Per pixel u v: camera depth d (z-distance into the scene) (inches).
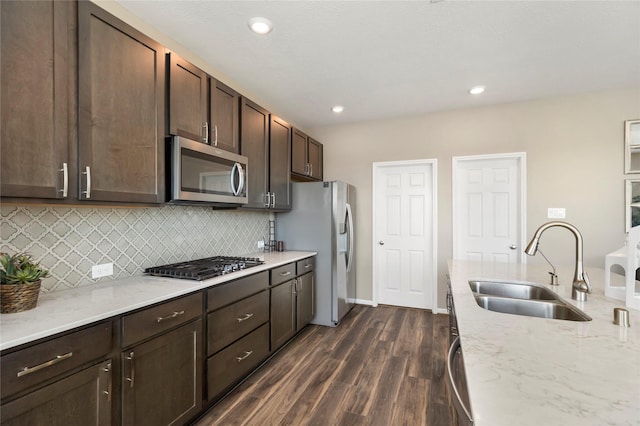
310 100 131.9
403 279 155.5
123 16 72.5
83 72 53.5
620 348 36.0
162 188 69.6
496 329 42.5
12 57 44.2
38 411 40.5
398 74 107.0
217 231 108.6
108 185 57.8
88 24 54.4
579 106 124.3
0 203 46.6
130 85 62.2
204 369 70.1
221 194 85.9
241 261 96.3
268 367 93.7
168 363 60.6
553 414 23.5
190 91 77.6
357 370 91.8
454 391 28.0
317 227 133.1
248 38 85.1
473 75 107.9
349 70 104.3
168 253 88.4
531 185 130.6
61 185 50.0
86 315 47.3
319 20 77.1
